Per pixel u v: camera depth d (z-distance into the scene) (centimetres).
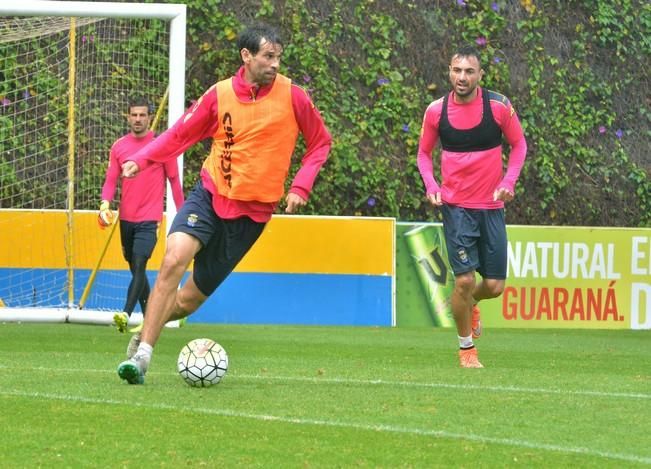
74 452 1480
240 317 4072
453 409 1897
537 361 2923
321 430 1661
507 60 4566
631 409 1950
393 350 3167
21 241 3931
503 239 2719
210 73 4316
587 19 4631
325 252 4106
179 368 2088
